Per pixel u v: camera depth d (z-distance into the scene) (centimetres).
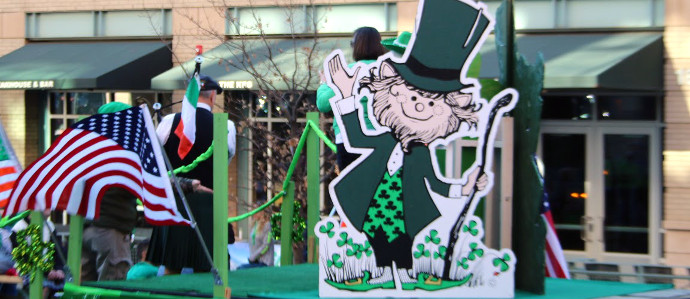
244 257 1243
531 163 476
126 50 1658
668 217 1355
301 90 1191
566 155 1458
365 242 464
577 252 1449
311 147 679
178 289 533
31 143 1795
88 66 1612
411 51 468
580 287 532
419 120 468
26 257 566
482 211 520
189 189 643
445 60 469
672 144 1351
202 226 656
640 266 659
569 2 1417
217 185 503
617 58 1281
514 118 490
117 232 685
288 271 620
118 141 537
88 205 555
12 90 1773
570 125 1455
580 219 1448
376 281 464
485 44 1370
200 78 678
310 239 684
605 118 1434
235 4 1494
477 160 470
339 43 1452
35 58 1702
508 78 495
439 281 465
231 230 710
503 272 468
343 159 561
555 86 1250
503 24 498
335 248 463
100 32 1744
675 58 1345
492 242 509
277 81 1220
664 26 1359
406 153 467
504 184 480
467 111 470
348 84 464
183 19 1599
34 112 1803
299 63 1253
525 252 489
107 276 681
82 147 534
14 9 1808
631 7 1382
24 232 566
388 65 466
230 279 571
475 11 469
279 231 702
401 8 1493
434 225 467
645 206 1409
